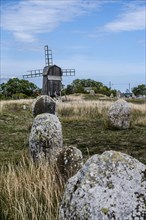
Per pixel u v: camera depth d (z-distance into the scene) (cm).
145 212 365
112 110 1862
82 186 379
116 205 366
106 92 7469
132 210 365
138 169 387
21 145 1323
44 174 682
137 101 4616
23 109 2905
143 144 1387
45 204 569
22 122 2098
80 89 7438
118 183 375
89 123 2119
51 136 925
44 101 2159
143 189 377
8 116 2319
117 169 382
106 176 379
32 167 756
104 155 394
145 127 1933
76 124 2069
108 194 370
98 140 1486
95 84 8862
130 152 1235
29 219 554
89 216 365
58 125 948
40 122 945
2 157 1073
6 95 6988
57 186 636
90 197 371
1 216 577
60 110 2583
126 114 1852
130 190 374
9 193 618
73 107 2650
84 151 1259
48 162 859
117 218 361
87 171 387
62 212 392
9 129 1784
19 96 5650
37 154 919
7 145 1325
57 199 565
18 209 580
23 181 669
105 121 1975
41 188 617
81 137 1566
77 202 377
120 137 1570
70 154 740
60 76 4747
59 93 4722
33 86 7194
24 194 629
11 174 720
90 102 3108
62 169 723
